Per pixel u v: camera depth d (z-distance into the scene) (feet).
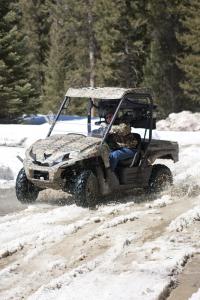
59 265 40.60
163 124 164.35
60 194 67.36
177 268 38.78
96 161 60.29
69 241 46.55
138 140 66.03
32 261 41.70
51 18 326.24
